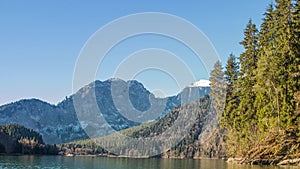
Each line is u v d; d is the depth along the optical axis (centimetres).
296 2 3762
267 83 3869
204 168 4331
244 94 4747
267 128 3959
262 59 3894
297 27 3744
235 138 5084
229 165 4491
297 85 3703
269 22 4056
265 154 3825
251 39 4712
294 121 3628
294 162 3519
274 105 3806
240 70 4841
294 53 3719
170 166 4978
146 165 5181
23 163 6788
